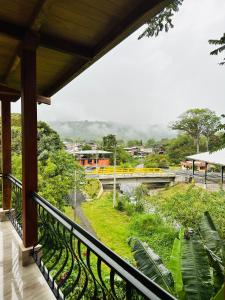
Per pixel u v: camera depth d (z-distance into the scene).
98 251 1.14
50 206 1.91
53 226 2.04
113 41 2.31
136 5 1.94
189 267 3.13
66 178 14.77
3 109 4.12
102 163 44.44
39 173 13.20
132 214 19.56
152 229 13.56
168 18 3.56
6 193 4.09
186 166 41.81
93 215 20.33
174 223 13.34
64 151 16.94
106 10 2.02
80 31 2.37
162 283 3.18
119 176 31.25
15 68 3.21
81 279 3.83
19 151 13.40
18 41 2.51
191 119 42.84
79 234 1.37
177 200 14.31
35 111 2.51
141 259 3.50
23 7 2.03
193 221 11.56
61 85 3.63
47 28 2.34
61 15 2.12
